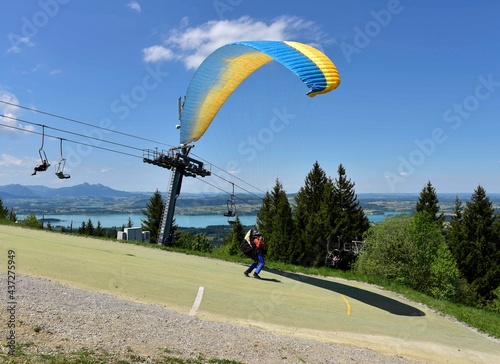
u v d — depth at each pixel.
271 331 9.00
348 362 7.71
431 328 11.64
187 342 7.23
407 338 10.22
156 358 6.29
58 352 5.82
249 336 8.19
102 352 6.11
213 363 6.52
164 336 7.29
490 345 10.95
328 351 8.16
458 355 9.58
